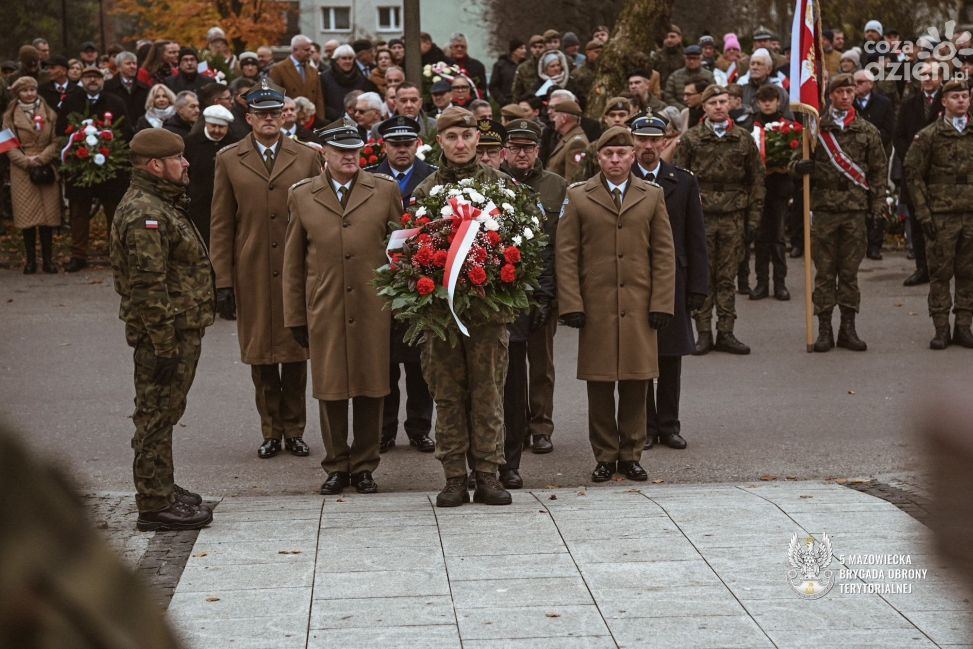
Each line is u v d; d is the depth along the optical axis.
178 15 41.56
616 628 5.15
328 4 57.03
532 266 7.38
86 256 18.00
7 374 11.87
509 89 22.98
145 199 6.77
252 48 42.00
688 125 16.73
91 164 17.19
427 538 6.54
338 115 18.97
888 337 13.30
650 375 8.31
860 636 4.99
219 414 10.48
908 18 30.20
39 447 0.84
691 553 6.16
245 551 6.36
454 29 52.41
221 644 5.01
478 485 7.42
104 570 0.82
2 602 0.79
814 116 12.57
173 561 6.30
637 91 16.20
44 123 17.44
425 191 7.89
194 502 7.04
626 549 6.25
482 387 7.36
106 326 14.12
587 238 8.35
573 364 12.32
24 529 0.80
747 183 12.79
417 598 5.55
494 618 5.29
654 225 8.34
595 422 8.44
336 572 5.96
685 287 9.05
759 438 9.52
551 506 7.28
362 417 8.18
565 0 37.47
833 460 8.84
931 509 1.04
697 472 8.63
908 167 12.70
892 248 19.20
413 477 8.66
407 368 9.32
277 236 9.09
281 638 5.07
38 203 17.42
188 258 6.96
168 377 6.78
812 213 12.75
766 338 13.42
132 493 7.89
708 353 12.77
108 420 10.19
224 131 13.56
